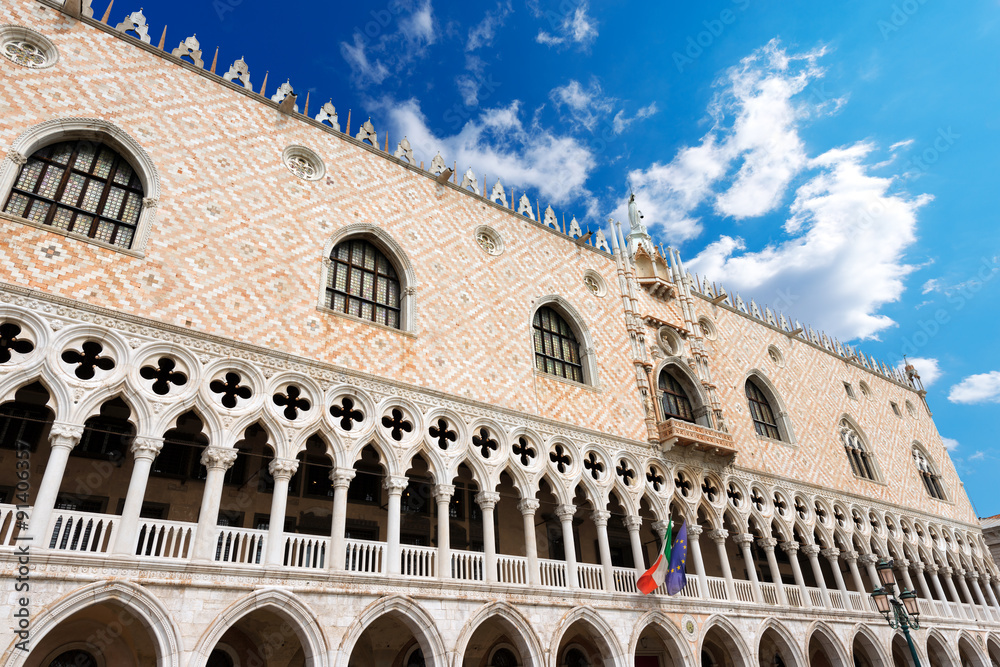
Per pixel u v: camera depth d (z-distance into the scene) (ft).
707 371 129.08
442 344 92.07
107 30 79.15
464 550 87.45
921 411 195.00
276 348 75.97
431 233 100.48
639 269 136.46
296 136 91.97
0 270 61.93
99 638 64.64
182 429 80.38
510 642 95.25
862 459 159.22
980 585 168.76
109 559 56.95
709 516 111.55
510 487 106.42
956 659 134.51
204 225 76.84
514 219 115.14
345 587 68.28
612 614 88.17
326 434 75.41
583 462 98.43
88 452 74.23
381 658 83.25
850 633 118.11
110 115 75.15
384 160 101.09
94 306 65.26
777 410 144.77
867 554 136.46
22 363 59.67
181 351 69.15
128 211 74.28
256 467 83.15
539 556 106.52
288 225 84.48
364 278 91.56
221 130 84.02
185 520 76.59
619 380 113.09
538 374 101.71
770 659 123.65
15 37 72.59
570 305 114.01
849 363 178.09
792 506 126.93
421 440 82.43
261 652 75.20
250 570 63.46
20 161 67.46
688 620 96.02
